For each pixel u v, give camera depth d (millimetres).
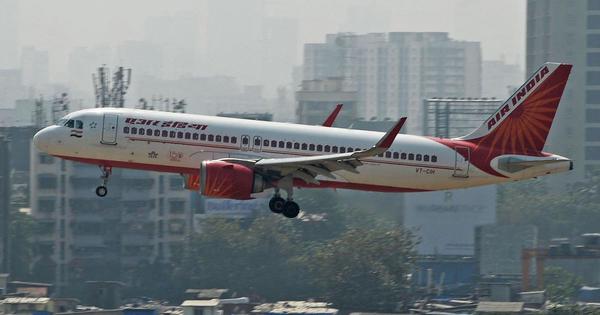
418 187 195875
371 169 192375
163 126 186250
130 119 186500
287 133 188625
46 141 186625
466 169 195375
